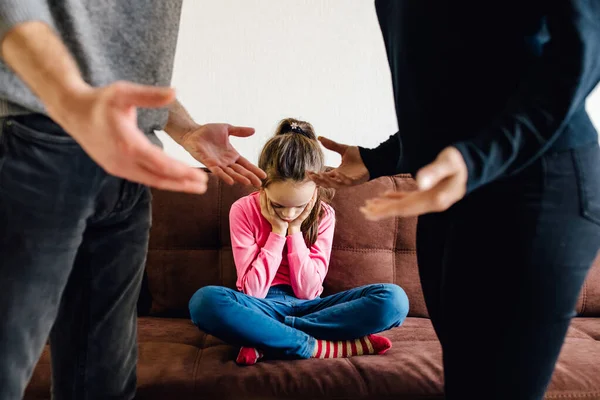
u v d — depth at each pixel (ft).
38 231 2.21
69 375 2.85
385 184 5.71
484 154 1.97
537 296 2.31
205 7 6.27
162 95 1.47
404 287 5.50
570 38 2.04
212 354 4.20
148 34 2.51
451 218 2.59
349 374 3.81
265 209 5.05
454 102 2.51
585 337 4.70
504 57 2.38
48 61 1.63
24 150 2.13
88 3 2.24
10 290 2.15
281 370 3.86
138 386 3.63
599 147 2.46
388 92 6.46
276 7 6.33
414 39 2.60
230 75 6.34
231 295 4.37
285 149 4.62
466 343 2.49
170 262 5.41
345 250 5.49
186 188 1.61
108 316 2.86
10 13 1.64
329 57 6.40
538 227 2.30
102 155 1.59
